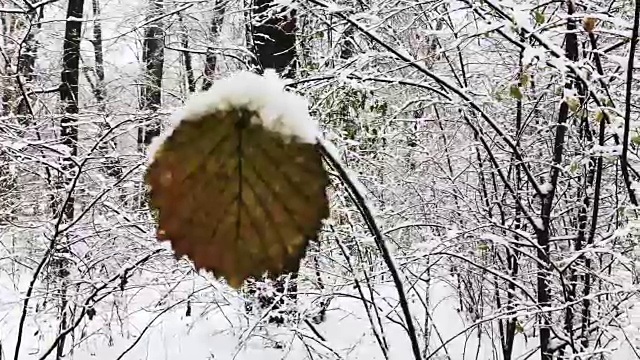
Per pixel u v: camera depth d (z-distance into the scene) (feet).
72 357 13.87
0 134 12.91
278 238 1.38
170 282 12.75
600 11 10.18
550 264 10.30
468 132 15.12
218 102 1.38
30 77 19.89
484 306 14.87
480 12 10.08
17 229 13.84
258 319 11.92
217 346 14.30
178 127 1.38
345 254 11.52
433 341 15.34
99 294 13.46
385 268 12.55
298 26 15.51
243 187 1.38
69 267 13.60
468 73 14.99
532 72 9.84
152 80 22.45
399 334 14.78
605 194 13.20
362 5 12.48
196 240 1.37
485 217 11.73
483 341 16.19
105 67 24.85
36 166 13.94
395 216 14.03
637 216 9.29
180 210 1.37
